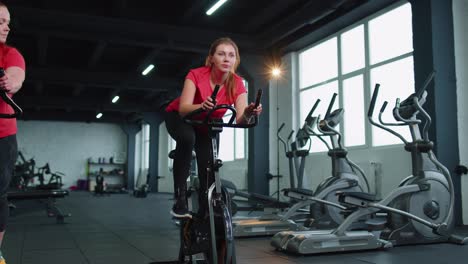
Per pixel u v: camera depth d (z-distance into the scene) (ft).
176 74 35.65
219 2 19.77
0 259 5.86
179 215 6.12
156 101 46.85
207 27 25.29
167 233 14.28
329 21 21.84
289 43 25.39
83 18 22.74
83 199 36.65
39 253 10.45
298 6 21.89
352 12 20.48
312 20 20.80
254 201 17.31
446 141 15.20
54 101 43.68
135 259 9.65
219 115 6.28
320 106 24.23
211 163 5.98
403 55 18.44
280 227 13.99
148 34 24.25
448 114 15.40
